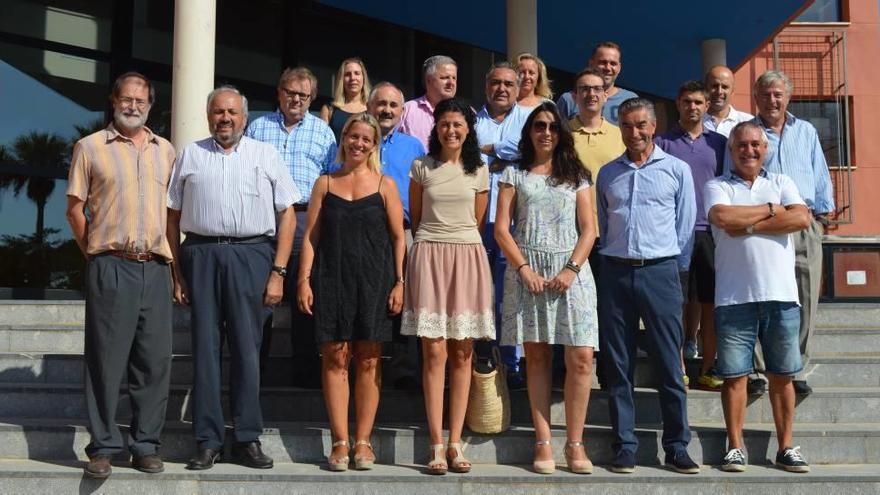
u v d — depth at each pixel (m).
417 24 9.73
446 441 4.47
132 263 4.20
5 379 5.10
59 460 4.40
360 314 4.27
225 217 4.30
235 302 4.30
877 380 5.43
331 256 4.32
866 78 14.34
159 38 8.76
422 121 5.52
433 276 4.32
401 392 4.85
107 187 4.19
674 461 4.32
